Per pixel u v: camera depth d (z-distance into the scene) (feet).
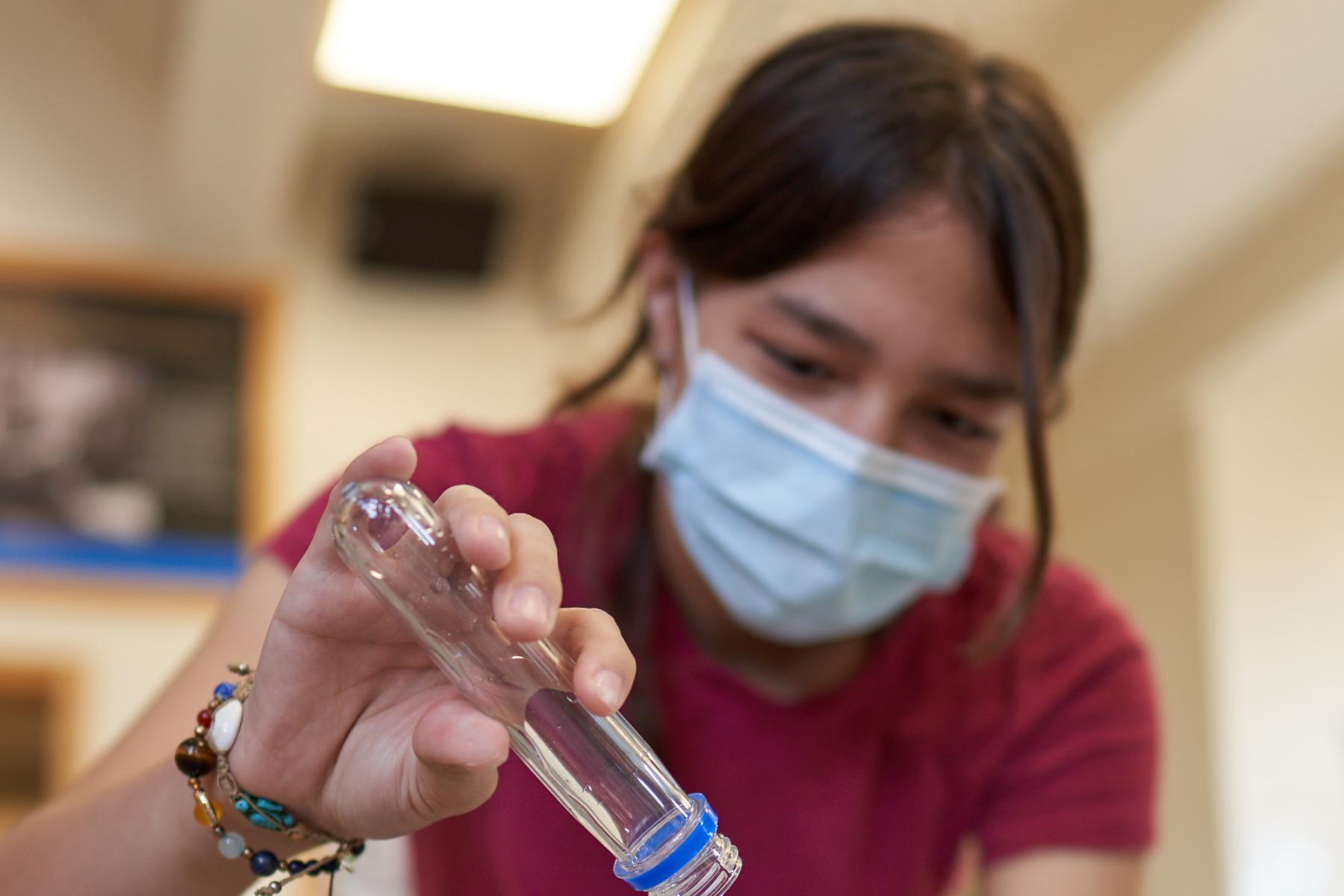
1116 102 8.73
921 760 3.90
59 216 10.57
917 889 3.88
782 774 3.75
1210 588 10.36
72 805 2.70
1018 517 5.83
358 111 10.50
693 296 3.84
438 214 10.84
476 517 2.09
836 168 3.35
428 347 11.20
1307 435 10.66
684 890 2.13
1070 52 8.25
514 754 3.59
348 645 2.35
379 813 2.38
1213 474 10.43
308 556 2.30
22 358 10.23
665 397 4.04
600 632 2.24
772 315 3.52
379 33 7.76
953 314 3.39
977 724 3.96
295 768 2.44
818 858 3.71
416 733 2.18
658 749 3.71
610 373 4.34
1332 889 9.99
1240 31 8.47
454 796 2.26
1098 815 3.95
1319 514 10.59
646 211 4.43
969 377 3.46
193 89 8.70
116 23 10.59
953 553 3.83
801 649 3.96
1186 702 10.44
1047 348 3.45
